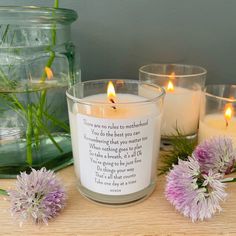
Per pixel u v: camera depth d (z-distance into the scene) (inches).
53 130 14.1
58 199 11.2
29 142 13.4
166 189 11.6
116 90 13.6
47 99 13.7
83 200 12.3
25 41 13.1
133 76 17.8
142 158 11.6
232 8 16.7
